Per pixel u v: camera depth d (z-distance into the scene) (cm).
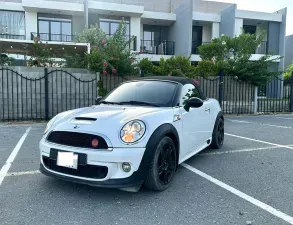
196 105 403
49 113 928
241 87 1230
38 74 912
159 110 363
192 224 263
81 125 320
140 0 2119
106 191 339
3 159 475
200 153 531
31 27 1786
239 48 1316
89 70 962
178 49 2084
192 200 317
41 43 1148
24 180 374
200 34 2250
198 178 390
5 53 1296
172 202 311
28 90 905
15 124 851
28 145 579
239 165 454
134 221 268
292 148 576
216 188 353
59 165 313
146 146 311
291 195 333
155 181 323
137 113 342
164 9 2189
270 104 1330
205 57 1548
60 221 267
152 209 294
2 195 326
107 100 436
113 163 295
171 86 432
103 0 1995
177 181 377
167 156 350
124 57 1040
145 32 2223
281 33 2234
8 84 888
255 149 565
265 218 276
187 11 1948
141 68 1102
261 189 351
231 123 950
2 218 272
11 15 1784
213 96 1164
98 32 1527
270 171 423
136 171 304
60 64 1196
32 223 263
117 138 302
